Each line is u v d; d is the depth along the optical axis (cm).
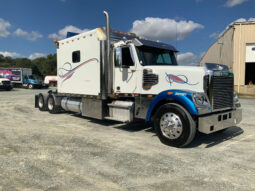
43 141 516
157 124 511
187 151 458
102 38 651
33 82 3391
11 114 933
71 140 529
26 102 1429
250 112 1056
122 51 631
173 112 480
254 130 666
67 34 863
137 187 299
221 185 307
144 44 592
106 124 743
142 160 400
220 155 434
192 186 303
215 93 485
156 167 369
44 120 805
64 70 856
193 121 461
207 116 465
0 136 556
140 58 593
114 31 686
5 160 391
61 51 870
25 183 307
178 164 383
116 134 601
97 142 516
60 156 416
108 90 654
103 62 653
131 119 605
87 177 328
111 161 394
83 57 743
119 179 323
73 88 807
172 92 488
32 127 674
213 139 561
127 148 472
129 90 615
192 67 517
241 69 2280
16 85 3600
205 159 410
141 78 586
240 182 317
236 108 566
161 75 548
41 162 385
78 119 835
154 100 523
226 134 616
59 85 895
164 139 498
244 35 2248
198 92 473
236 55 2289
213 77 479
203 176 336
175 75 529
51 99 968
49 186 299
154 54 629
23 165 370
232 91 541
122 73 632
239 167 374
